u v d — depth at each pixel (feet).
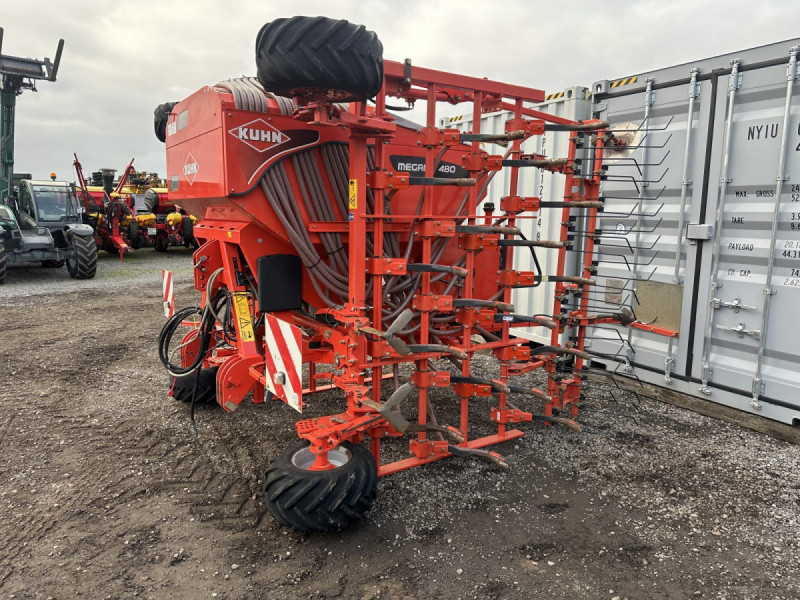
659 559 8.36
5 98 37.78
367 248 10.74
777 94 12.45
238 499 9.90
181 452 11.66
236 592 7.55
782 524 9.31
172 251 58.29
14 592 7.46
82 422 13.14
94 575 7.84
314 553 8.42
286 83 7.98
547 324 11.81
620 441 12.52
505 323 11.55
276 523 9.18
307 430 8.87
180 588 7.61
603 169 12.69
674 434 12.89
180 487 10.27
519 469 11.18
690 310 14.55
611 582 7.84
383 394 15.60
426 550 8.53
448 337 12.70
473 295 13.26
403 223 11.39
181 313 13.34
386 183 9.42
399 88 10.20
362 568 8.09
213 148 10.06
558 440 12.56
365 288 10.48
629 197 15.58
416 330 11.26
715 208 13.80
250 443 12.12
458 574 7.98
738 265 13.52
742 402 13.70
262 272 10.37
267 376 9.95
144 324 23.89
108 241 52.06
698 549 8.63
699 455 11.83
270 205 10.03
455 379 11.21
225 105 9.45
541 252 18.19
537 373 17.78
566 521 9.36
